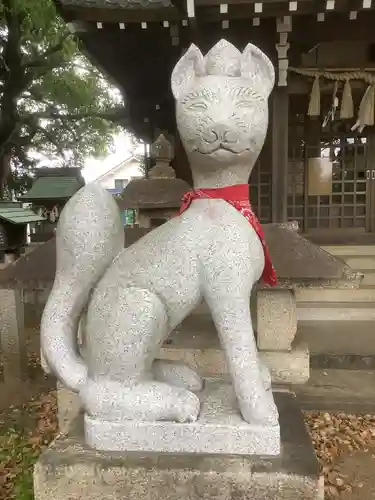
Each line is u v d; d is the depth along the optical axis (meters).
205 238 1.47
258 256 1.56
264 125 1.56
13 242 8.06
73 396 2.56
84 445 1.54
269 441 1.45
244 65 1.55
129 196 3.49
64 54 10.86
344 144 7.43
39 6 9.02
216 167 1.55
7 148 12.39
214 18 4.30
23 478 2.86
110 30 5.12
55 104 12.55
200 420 1.49
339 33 5.18
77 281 1.56
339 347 4.96
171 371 1.72
